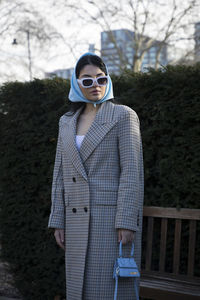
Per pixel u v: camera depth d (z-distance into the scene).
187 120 2.76
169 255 2.90
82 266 1.94
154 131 2.89
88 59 2.11
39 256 3.35
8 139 3.54
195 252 2.80
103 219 1.93
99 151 1.97
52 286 3.31
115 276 1.85
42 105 3.38
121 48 16.98
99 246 1.93
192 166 2.74
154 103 2.87
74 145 2.04
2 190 3.53
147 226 3.00
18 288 3.52
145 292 2.39
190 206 2.78
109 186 1.96
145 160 2.91
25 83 3.50
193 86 2.73
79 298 1.94
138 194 1.94
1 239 3.54
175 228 2.72
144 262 3.01
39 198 3.39
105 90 2.13
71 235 2.06
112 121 1.99
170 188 2.85
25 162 3.44
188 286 2.42
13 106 3.51
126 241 1.88
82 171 1.99
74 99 2.19
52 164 3.32
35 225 3.39
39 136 3.40
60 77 3.44
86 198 1.97
